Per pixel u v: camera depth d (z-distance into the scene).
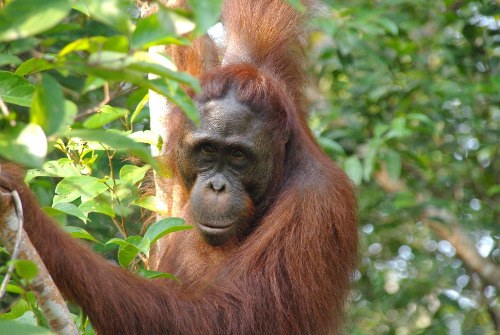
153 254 10.43
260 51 10.91
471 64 16.38
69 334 6.15
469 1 15.73
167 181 9.73
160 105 9.82
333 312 8.92
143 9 9.79
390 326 18.83
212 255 9.50
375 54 15.66
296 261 8.66
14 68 10.39
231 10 11.39
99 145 8.77
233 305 8.41
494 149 17.50
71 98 11.45
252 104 8.73
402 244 19.72
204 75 9.05
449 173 18.20
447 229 17.39
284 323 8.55
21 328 4.67
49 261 7.34
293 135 9.24
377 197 17.64
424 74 17.27
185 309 8.15
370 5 16.61
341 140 15.93
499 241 18.73
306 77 11.57
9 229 5.93
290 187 9.07
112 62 4.79
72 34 10.78
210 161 8.78
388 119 16.98
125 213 8.94
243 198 8.78
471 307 17.86
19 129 4.79
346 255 9.02
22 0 4.61
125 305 7.78
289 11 11.21
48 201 10.27
